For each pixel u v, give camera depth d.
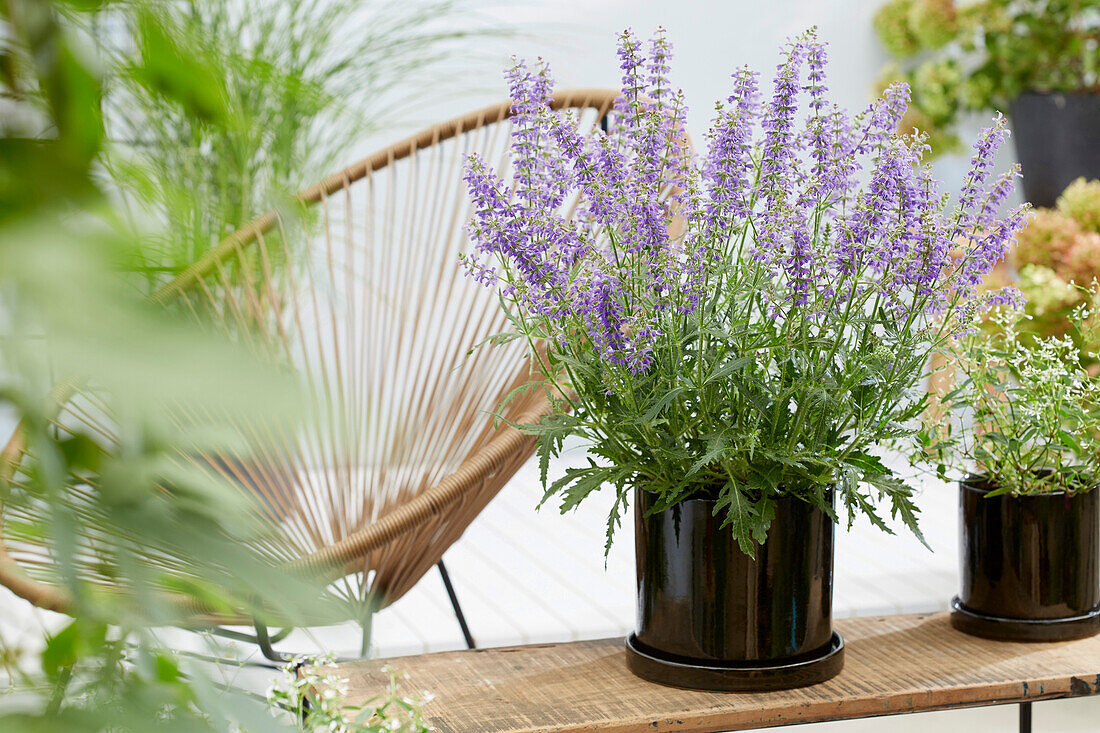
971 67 4.08
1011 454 1.15
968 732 1.90
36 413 0.15
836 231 0.99
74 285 0.14
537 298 0.97
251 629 1.66
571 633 2.26
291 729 0.25
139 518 0.21
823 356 1.04
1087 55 3.93
